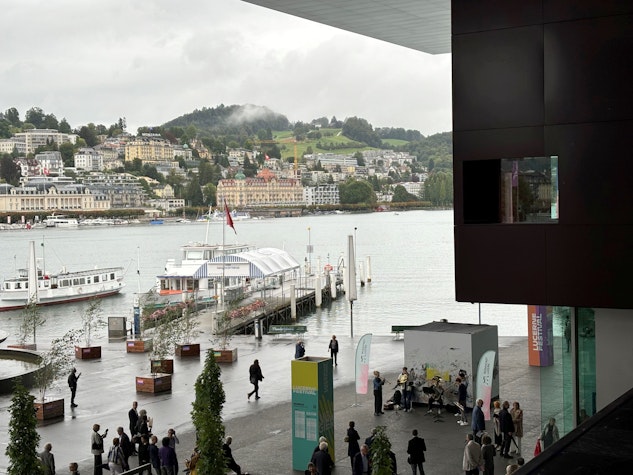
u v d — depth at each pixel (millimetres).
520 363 38281
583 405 20031
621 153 17844
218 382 24578
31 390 35781
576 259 18266
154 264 168125
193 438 27609
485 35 18984
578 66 18141
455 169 19391
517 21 18672
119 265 165500
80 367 41094
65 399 33938
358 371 31359
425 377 30219
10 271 162500
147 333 51906
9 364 42688
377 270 138500
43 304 92000
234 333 54594
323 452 21047
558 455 7137
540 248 18578
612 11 17828
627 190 17828
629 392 9805
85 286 97188
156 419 30359
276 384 35812
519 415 24391
